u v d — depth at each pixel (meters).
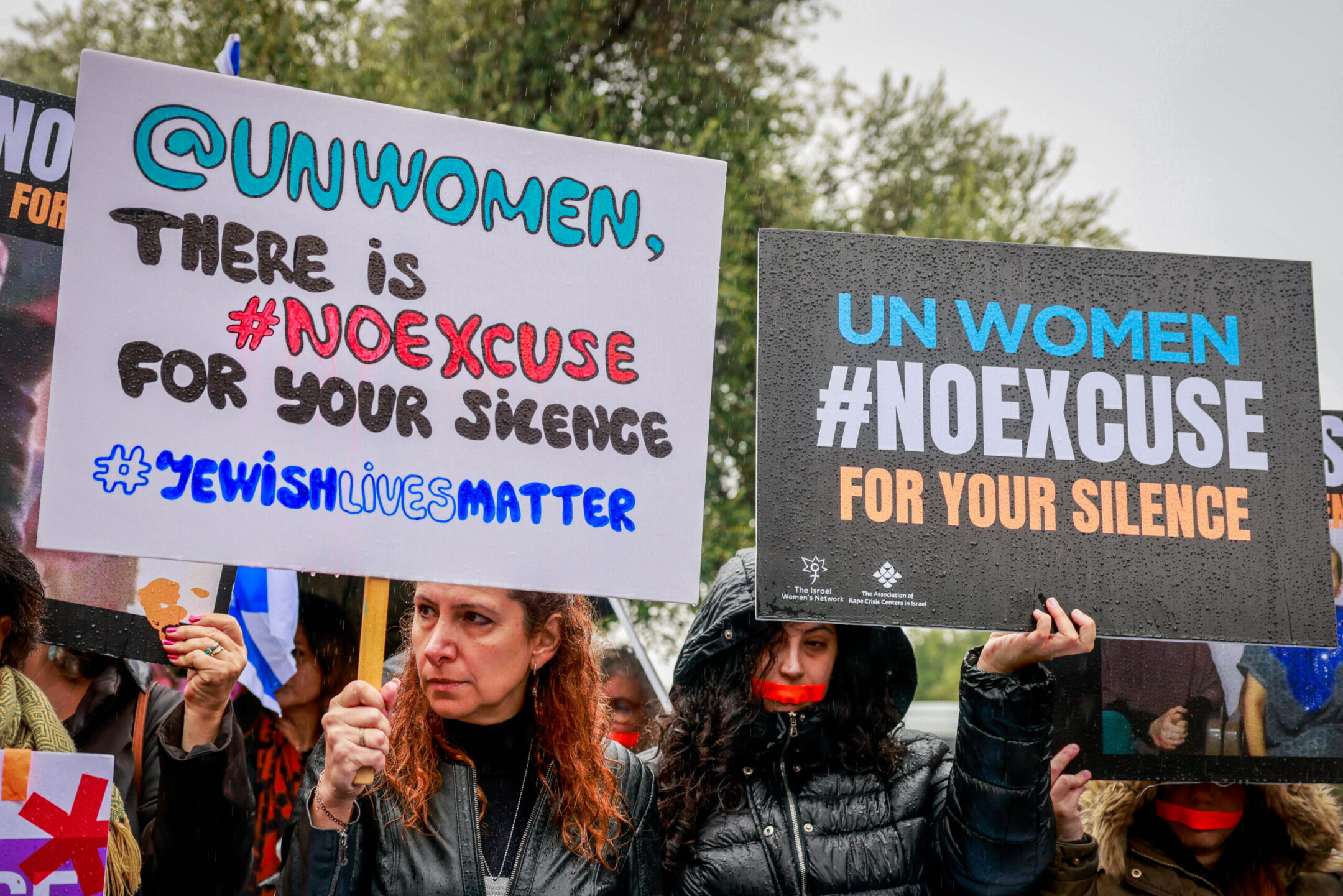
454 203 2.54
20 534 2.89
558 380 2.53
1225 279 2.78
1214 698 3.07
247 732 3.61
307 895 2.19
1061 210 9.04
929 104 9.10
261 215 2.47
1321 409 2.76
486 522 2.45
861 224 8.75
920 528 2.58
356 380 2.45
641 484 2.53
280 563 2.35
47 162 2.96
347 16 8.27
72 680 3.01
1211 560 2.64
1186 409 2.71
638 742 4.29
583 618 2.68
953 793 2.71
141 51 8.08
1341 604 3.21
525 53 8.37
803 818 2.80
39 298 2.94
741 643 2.88
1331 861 3.28
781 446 2.58
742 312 7.57
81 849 2.29
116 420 2.35
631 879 2.59
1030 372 2.68
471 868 2.44
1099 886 3.17
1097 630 2.58
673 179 2.63
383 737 2.24
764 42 8.98
